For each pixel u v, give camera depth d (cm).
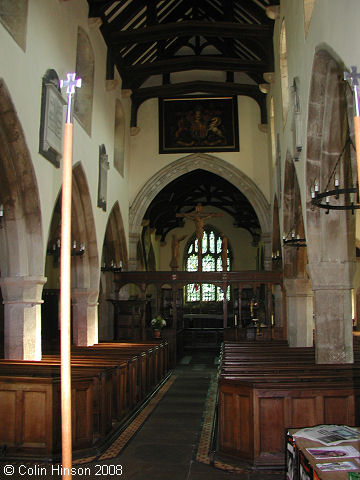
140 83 2177
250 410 739
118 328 2002
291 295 1612
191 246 3616
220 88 2170
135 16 1789
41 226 1086
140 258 2817
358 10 636
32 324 1084
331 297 1097
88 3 1488
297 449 478
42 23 1087
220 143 2261
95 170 1570
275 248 2073
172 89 2177
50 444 780
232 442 772
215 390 1426
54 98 1121
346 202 1041
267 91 1959
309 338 1588
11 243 1073
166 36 1714
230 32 1706
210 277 2033
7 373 859
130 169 2258
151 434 941
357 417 739
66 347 430
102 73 1678
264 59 1920
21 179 1027
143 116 2298
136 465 760
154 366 1450
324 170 1043
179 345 2152
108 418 909
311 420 736
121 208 2045
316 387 741
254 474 713
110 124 1811
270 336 1988
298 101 1136
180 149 2266
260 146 2236
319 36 889
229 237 3600
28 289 1079
